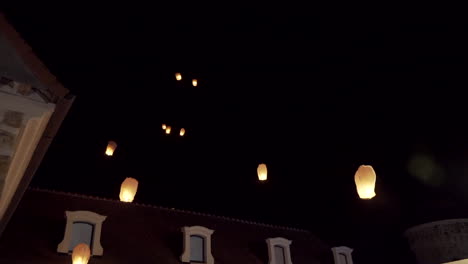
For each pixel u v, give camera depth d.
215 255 12.87
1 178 3.40
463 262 3.37
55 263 9.60
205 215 15.03
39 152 4.48
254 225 15.81
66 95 3.90
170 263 11.66
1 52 3.71
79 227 10.95
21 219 10.65
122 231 12.04
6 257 9.14
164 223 13.46
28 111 3.64
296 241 15.94
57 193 12.38
